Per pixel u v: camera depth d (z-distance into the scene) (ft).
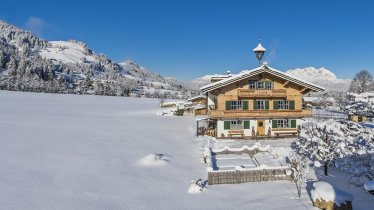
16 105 237.86
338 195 48.98
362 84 318.24
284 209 49.78
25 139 98.22
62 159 76.48
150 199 54.13
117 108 268.62
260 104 117.50
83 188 58.08
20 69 542.16
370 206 52.19
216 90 115.34
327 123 77.30
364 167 64.44
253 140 110.93
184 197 55.42
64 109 231.50
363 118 140.26
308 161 71.56
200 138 112.78
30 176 62.95
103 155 82.43
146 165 74.18
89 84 581.12
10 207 48.67
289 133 116.67
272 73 113.29
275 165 73.56
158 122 163.84
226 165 75.72
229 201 53.62
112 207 50.39
